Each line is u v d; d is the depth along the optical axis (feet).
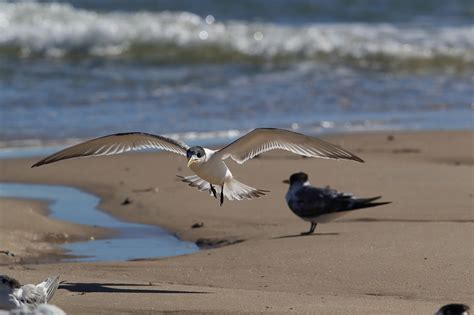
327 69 94.89
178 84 86.12
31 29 100.22
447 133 67.62
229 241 41.73
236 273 35.37
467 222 42.42
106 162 59.26
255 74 92.12
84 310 29.99
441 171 54.54
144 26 103.55
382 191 49.37
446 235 39.65
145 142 31.94
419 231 40.47
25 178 55.16
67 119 71.10
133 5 121.90
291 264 36.17
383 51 100.37
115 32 101.30
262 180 52.80
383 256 36.68
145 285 33.60
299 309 29.91
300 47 100.73
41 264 37.96
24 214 46.06
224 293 32.32
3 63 92.32
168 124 70.18
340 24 116.78
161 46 100.63
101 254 40.37
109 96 80.02
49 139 65.21
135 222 45.98
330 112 76.38
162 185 52.95
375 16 122.52
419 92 85.81
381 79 91.09
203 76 90.33
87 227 44.91
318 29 109.19
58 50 98.12
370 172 54.44
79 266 37.01
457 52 101.24
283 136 31.65
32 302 27.09
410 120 73.56
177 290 32.73
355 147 62.80
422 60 99.04
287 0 126.11
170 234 43.86
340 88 86.28
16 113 72.59
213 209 47.19
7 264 38.06
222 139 65.36
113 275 35.37
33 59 94.89
